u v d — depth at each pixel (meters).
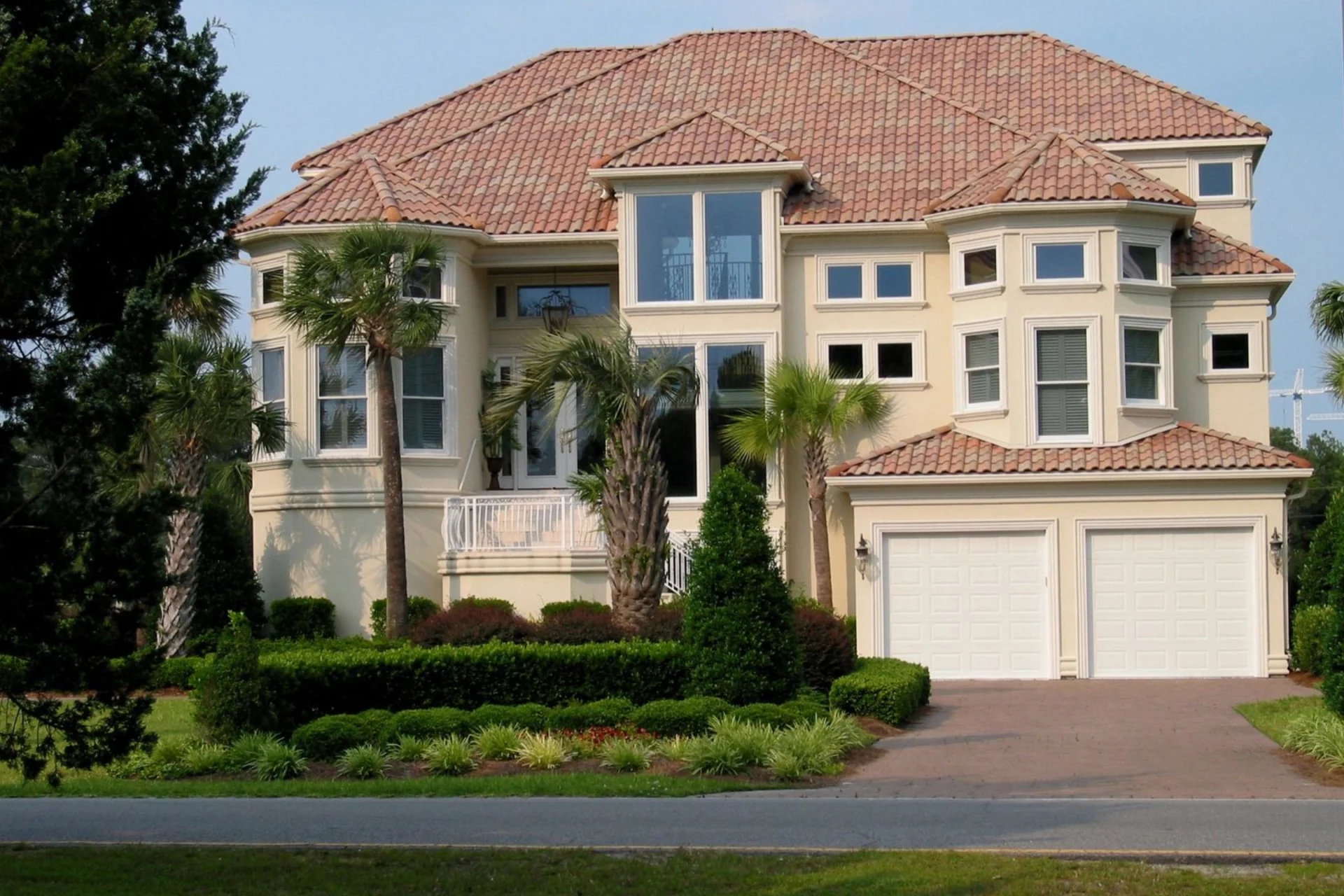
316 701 21.12
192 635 28.20
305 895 11.12
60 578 12.36
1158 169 33.09
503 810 15.31
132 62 12.61
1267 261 30.25
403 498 29.45
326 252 27.20
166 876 11.78
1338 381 29.50
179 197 13.16
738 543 20.81
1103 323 28.73
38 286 11.77
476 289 31.64
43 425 11.95
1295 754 18.59
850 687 21.27
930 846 12.93
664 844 13.07
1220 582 27.30
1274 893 10.91
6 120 11.97
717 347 30.52
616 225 30.91
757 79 35.53
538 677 21.64
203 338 28.62
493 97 36.97
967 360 29.59
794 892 11.07
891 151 32.44
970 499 27.78
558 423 31.89
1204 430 28.72
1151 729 20.91
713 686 20.52
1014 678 27.56
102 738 13.01
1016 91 35.06
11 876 11.72
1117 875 11.48
